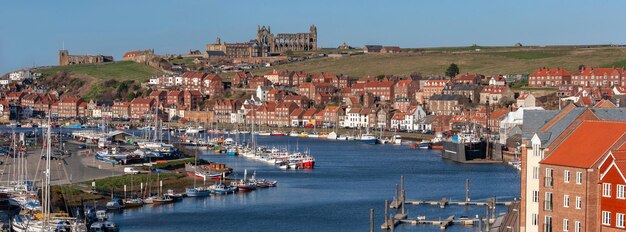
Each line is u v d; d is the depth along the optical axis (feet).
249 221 655.76
